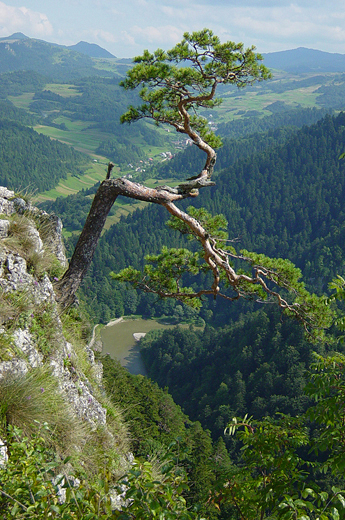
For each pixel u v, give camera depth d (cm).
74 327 706
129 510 234
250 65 879
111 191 743
